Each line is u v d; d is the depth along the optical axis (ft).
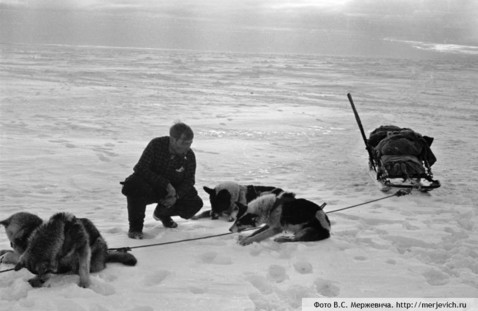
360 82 105.91
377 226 22.17
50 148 39.06
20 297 14.08
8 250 16.92
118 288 14.88
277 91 88.38
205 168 35.65
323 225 19.94
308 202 20.21
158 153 20.76
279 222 20.03
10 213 23.98
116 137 45.75
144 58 167.73
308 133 52.08
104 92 78.69
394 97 83.76
